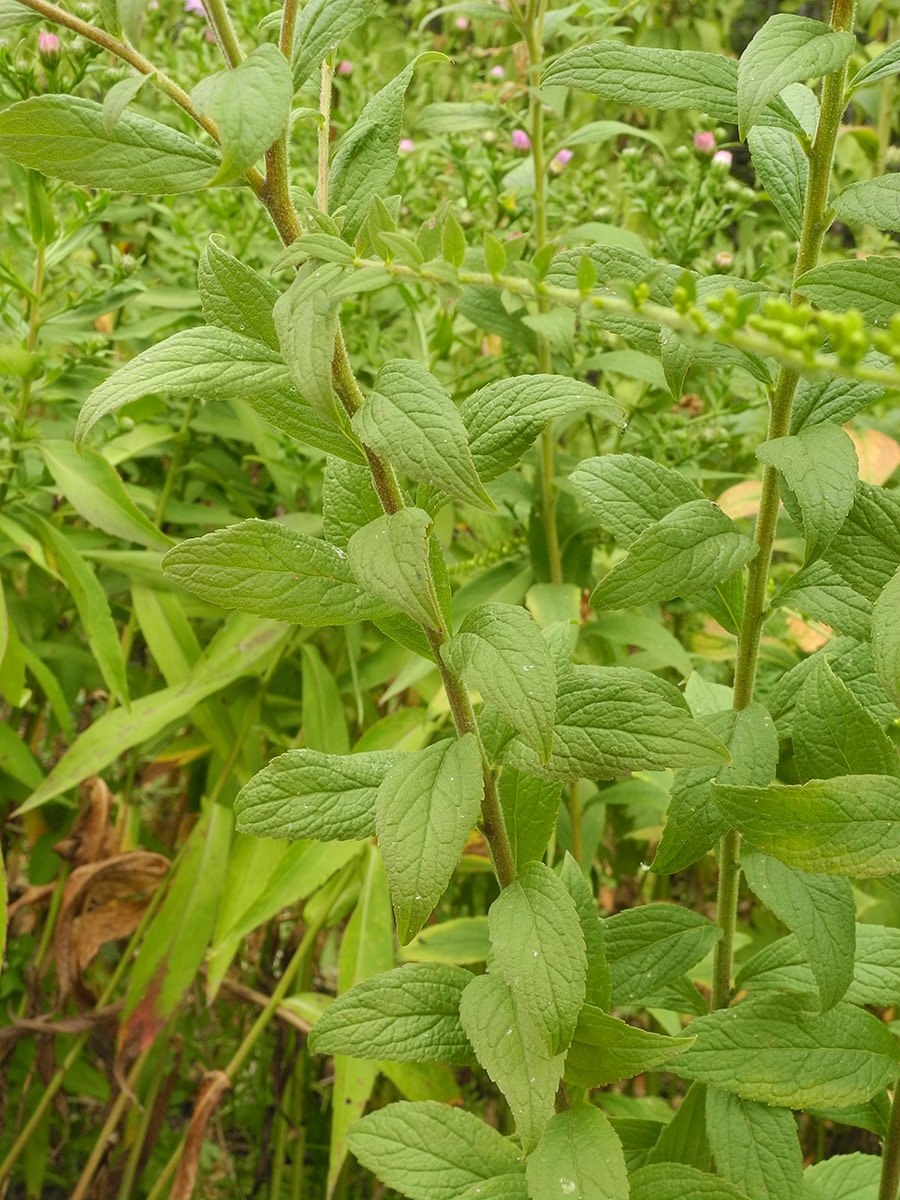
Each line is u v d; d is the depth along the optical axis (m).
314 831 0.32
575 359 0.65
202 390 0.27
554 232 0.71
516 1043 0.29
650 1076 0.69
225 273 0.28
